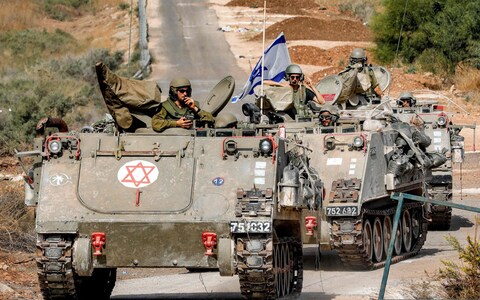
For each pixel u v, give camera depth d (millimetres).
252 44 146125
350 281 37844
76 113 89938
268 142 31375
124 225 30375
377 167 41906
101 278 34844
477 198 65812
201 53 139750
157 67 130000
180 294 36062
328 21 157250
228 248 30172
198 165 31672
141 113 34344
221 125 34156
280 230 33969
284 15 170875
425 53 123938
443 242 50594
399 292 34344
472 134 93312
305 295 34562
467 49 120312
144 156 32000
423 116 54750
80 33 170875
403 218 45688
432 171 53781
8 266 40406
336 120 43781
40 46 154250
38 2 191000
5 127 80188
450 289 34375
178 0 181375
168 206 30781
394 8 126688
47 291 31719
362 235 39969
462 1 124438
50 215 30812
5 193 48719
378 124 42406
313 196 33438
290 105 46594
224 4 178625
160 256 30703
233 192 30906
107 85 33500
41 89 97438
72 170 31844
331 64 131500
